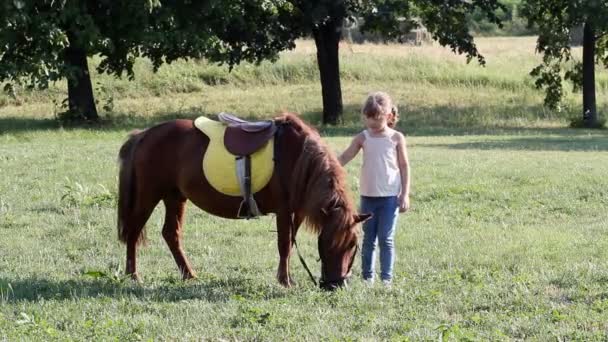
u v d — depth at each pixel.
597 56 35.09
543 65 34.00
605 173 16.44
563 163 18.12
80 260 10.05
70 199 13.48
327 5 29.92
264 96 37.75
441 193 14.47
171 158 8.87
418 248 10.72
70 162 17.53
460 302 7.54
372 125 8.37
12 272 9.22
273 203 8.45
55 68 24.70
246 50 30.39
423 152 20.45
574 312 7.15
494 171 16.72
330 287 7.71
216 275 9.16
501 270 9.41
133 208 9.12
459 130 30.25
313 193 7.69
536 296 7.75
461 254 10.33
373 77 40.84
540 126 32.59
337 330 6.73
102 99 34.59
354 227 7.65
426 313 7.23
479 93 38.81
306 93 38.28
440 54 45.00
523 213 13.16
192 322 6.99
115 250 10.56
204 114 34.47
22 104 35.47
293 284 8.52
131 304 7.61
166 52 30.00
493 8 32.03
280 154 8.27
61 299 7.91
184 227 11.84
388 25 31.92
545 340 6.43
